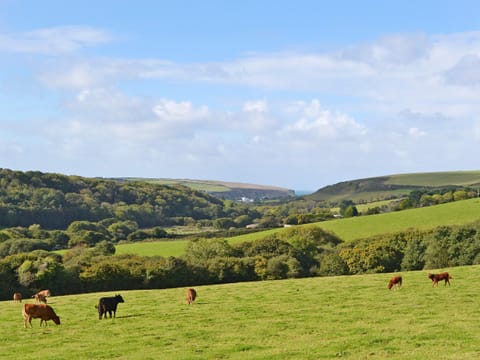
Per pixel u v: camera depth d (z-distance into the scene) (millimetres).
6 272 70750
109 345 24609
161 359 21469
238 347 22953
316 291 39688
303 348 22156
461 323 25828
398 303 32875
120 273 71312
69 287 70812
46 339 26328
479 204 109250
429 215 105375
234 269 75562
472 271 46156
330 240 99062
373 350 21297
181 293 42844
